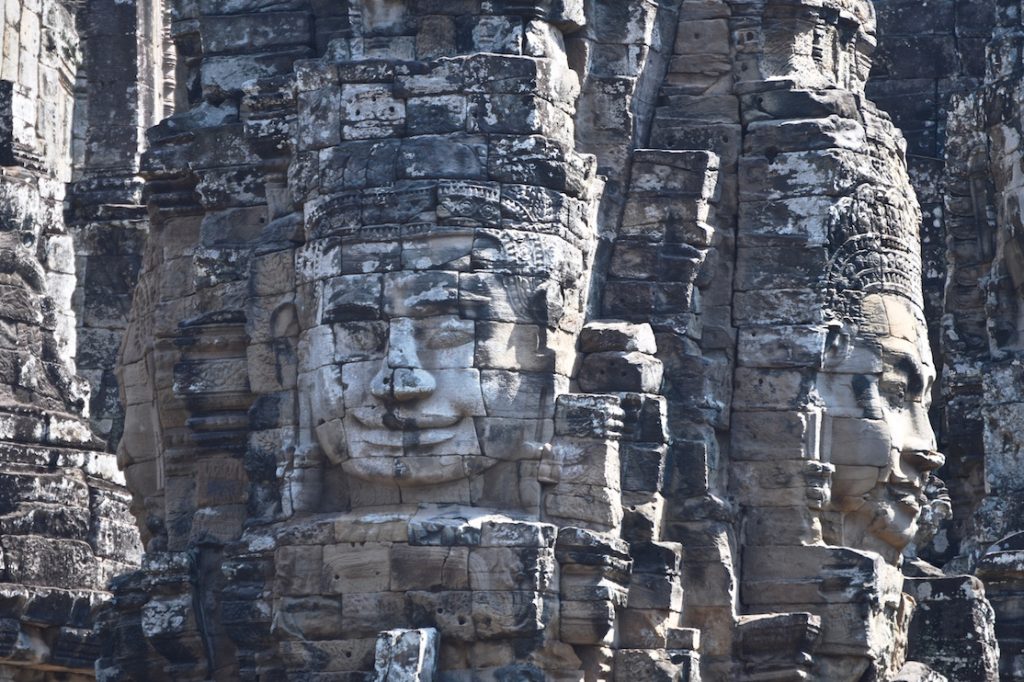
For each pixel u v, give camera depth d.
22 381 106.69
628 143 91.88
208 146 93.00
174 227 94.12
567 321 87.81
